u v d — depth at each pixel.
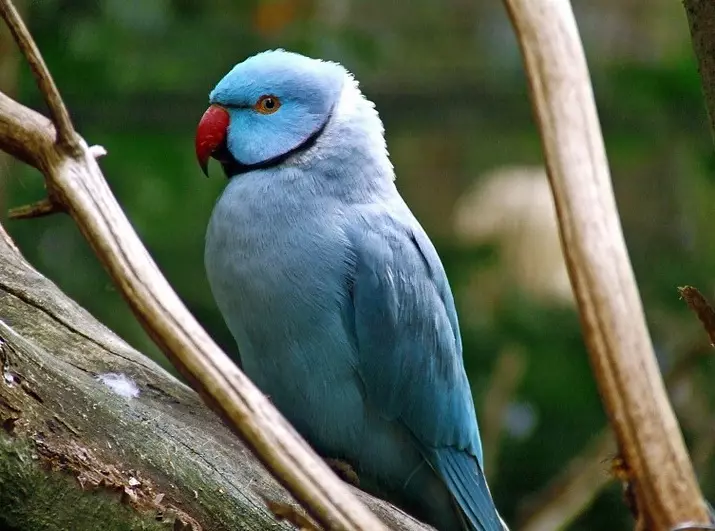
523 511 9.68
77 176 2.95
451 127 12.47
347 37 11.97
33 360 3.91
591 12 13.32
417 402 5.87
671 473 2.16
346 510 2.49
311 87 5.84
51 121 3.04
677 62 11.47
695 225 11.29
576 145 2.28
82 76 10.69
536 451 9.83
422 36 12.85
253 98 5.85
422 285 5.87
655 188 12.26
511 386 9.40
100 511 3.85
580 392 9.95
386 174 6.03
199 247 10.30
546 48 2.32
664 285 10.91
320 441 5.93
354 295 5.64
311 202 5.66
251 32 11.42
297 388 5.71
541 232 10.41
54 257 10.03
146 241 10.19
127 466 4.09
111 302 9.96
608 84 11.70
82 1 10.76
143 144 10.69
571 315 10.18
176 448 4.29
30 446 3.71
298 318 5.57
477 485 6.15
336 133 5.84
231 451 4.52
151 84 10.88
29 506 3.72
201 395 2.61
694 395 9.35
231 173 6.11
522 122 12.51
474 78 12.37
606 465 5.99
